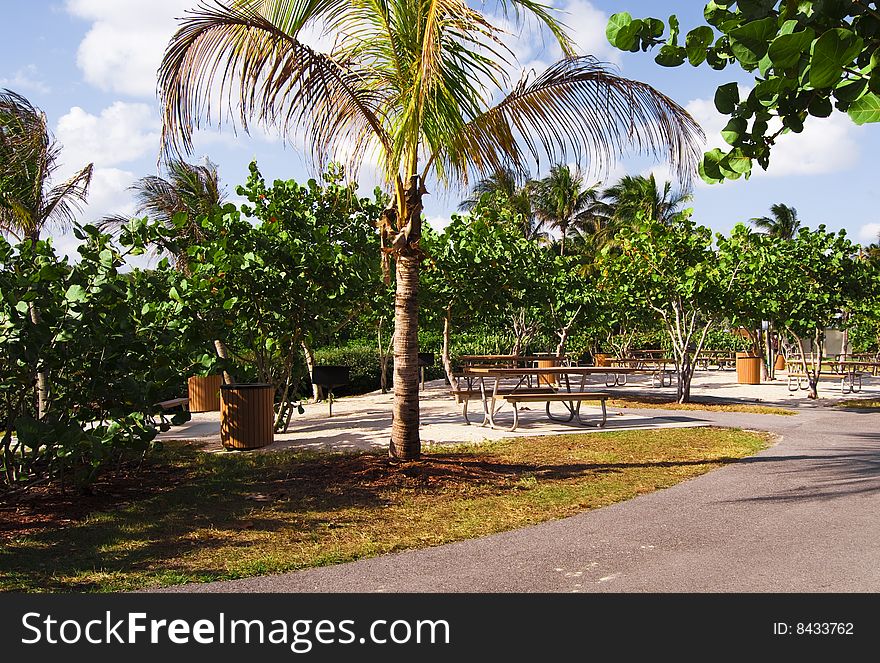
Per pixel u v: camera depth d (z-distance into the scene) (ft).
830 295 52.75
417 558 16.03
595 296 57.57
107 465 26.50
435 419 40.98
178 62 20.79
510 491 22.49
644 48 7.84
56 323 20.76
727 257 49.98
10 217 37.83
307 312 33.12
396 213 24.88
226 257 30.25
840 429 36.27
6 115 36.65
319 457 28.14
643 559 15.66
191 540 17.56
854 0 6.23
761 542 16.80
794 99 6.92
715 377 81.25
